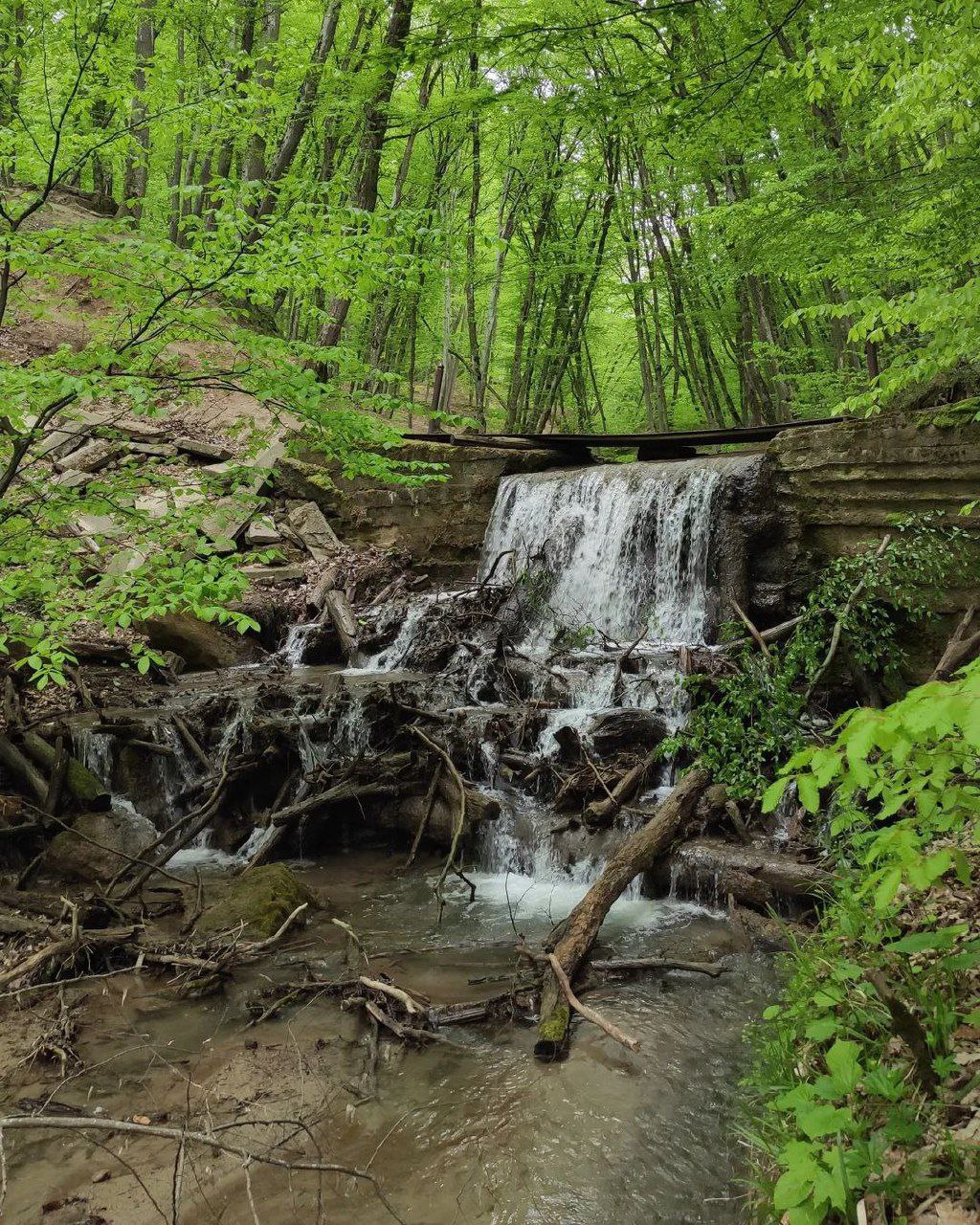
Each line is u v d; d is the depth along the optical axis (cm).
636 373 2909
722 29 890
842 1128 256
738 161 1400
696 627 1080
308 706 909
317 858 782
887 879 229
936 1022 297
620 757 789
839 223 794
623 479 1205
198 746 843
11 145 502
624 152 1831
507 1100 419
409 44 645
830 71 581
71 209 1889
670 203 1820
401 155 2073
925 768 243
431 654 1134
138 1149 388
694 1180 354
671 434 1335
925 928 400
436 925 630
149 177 2169
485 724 841
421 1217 344
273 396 516
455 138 1859
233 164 1908
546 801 780
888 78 559
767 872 605
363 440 559
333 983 522
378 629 1221
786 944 558
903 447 921
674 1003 501
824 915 493
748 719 742
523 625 1218
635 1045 441
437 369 2177
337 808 801
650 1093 416
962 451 870
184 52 1738
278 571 1334
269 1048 469
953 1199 238
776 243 869
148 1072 447
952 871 435
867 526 963
